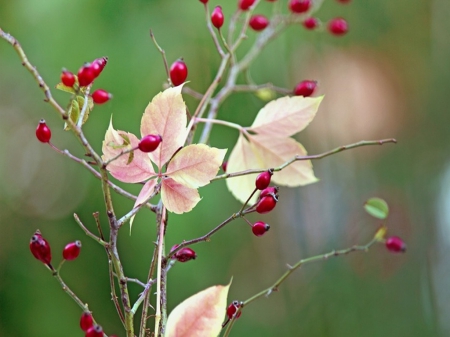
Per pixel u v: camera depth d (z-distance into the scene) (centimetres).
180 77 108
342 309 190
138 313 173
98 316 185
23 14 169
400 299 195
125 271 176
